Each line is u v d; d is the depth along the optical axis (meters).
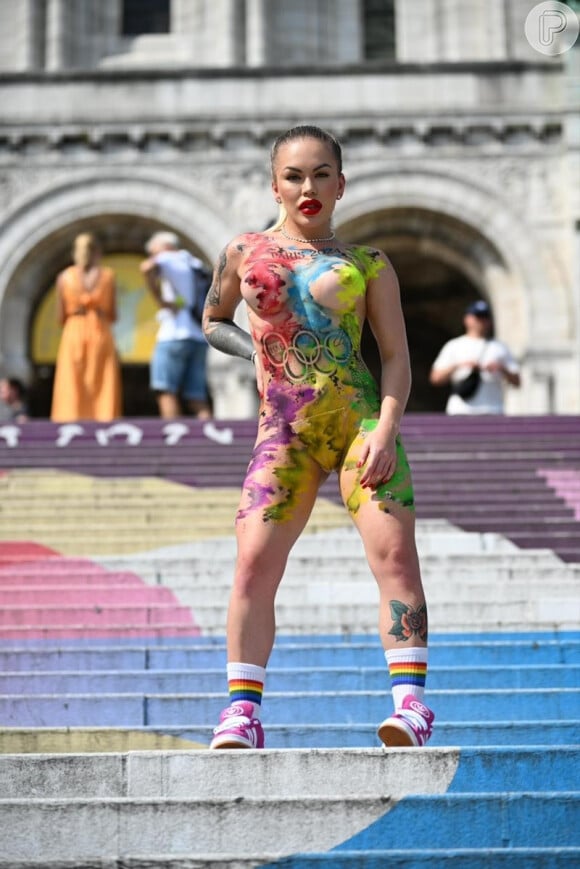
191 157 44.00
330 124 43.81
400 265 49.38
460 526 22.72
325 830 9.50
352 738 12.11
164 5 54.78
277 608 17.69
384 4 54.81
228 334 11.22
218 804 9.52
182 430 28.44
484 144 43.84
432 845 9.53
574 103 43.72
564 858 8.94
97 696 13.46
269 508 10.53
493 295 44.16
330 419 10.64
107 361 33.47
